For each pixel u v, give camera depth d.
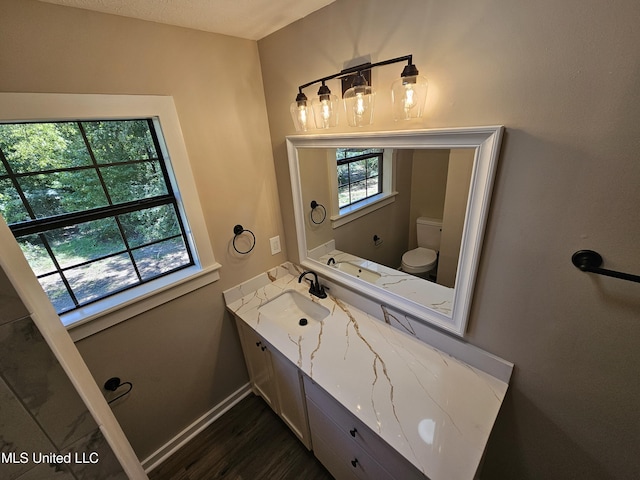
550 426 1.03
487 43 0.79
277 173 1.74
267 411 1.91
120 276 1.36
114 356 1.35
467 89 0.87
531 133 0.79
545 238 0.84
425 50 0.92
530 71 0.74
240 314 1.63
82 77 1.03
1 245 0.47
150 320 1.44
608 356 0.83
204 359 1.72
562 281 0.85
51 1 0.92
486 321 1.06
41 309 0.55
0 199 1.02
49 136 1.08
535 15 0.70
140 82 1.17
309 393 1.29
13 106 0.92
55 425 0.51
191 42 1.27
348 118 1.14
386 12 0.98
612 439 0.90
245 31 1.34
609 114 0.66
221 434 1.77
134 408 1.49
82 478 0.57
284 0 1.06
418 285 1.26
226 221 1.60
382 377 1.14
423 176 1.09
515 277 0.94
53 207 1.13
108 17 1.05
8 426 0.47
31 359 0.47
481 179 0.91
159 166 1.37
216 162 1.48
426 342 1.30
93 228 1.24
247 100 1.52
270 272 1.91
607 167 0.70
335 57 1.19
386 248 1.35
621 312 0.77
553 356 0.94
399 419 0.97
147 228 1.40
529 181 0.83
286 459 1.61
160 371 1.54
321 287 1.75
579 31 0.65
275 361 1.47
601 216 0.74
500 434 1.17
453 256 1.09
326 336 1.39
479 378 1.11
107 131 1.20
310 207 1.63
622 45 0.61
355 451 1.16
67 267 1.20
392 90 0.96
